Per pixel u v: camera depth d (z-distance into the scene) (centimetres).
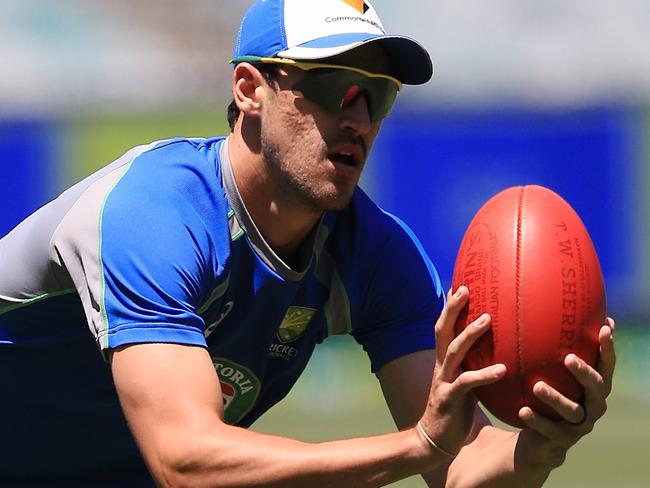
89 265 1145
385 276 1328
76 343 1259
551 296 1061
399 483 2956
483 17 5791
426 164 4781
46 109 5494
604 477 3047
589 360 1073
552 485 2939
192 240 1153
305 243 1260
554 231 1092
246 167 1212
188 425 1070
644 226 4728
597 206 4744
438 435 1064
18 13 5969
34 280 1232
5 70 5766
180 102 5606
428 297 1352
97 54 5834
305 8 1191
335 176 1188
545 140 4747
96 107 5522
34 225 1243
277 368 1339
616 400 4709
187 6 5962
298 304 1294
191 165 1204
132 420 1102
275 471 1049
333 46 1169
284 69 1183
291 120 1182
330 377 4922
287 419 4116
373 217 1321
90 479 1386
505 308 1063
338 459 1055
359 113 1183
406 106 4888
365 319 1354
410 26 5838
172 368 1093
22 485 1378
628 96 5400
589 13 5709
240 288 1233
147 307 1110
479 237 1111
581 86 5444
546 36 5700
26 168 4875
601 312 1083
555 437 1087
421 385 1338
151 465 1088
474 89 5362
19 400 1303
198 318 1130
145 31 5909
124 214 1142
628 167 4725
